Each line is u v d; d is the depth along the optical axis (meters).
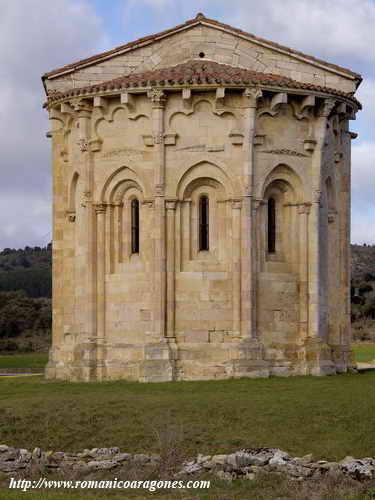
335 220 37.38
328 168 36.19
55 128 37.59
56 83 37.38
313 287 34.72
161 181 33.62
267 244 34.66
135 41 37.09
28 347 80.81
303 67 37.41
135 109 34.28
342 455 22.41
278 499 19.64
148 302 33.78
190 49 37.31
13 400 28.62
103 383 32.66
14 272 132.75
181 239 33.81
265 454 21.78
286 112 34.78
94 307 34.69
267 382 31.25
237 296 33.44
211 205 34.12
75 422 25.55
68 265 37.19
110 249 34.84
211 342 33.50
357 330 85.69
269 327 34.06
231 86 33.47
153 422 25.16
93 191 35.00
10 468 22.27
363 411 25.38
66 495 19.84
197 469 21.53
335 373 34.75
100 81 37.25
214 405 26.55
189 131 33.91
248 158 33.66
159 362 32.69
